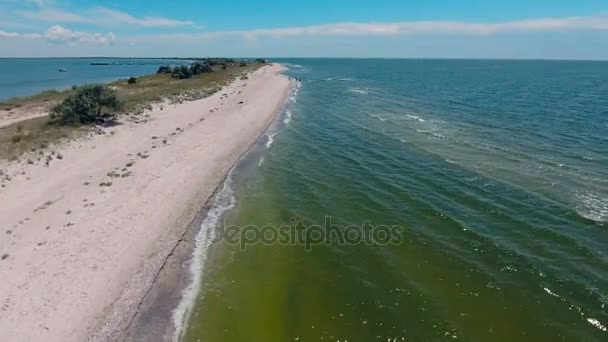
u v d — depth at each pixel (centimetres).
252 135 4331
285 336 1504
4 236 2033
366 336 1489
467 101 7138
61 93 6594
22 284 1678
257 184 3050
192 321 1578
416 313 1596
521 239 2109
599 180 2911
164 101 5681
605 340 1436
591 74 16812
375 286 1778
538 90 9162
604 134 4403
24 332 1440
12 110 5062
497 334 1478
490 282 1772
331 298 1714
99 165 3073
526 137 4269
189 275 1878
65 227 2148
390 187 2906
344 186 2975
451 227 2270
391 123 5128
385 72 17188
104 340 1454
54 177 2798
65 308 1570
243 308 1659
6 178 2714
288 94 7694
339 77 13462
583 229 2189
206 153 3547
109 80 12019
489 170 3173
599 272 1811
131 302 1652
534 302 1636
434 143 4056
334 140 4294
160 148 3562
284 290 1775
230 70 12044
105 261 1881
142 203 2491
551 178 2966
